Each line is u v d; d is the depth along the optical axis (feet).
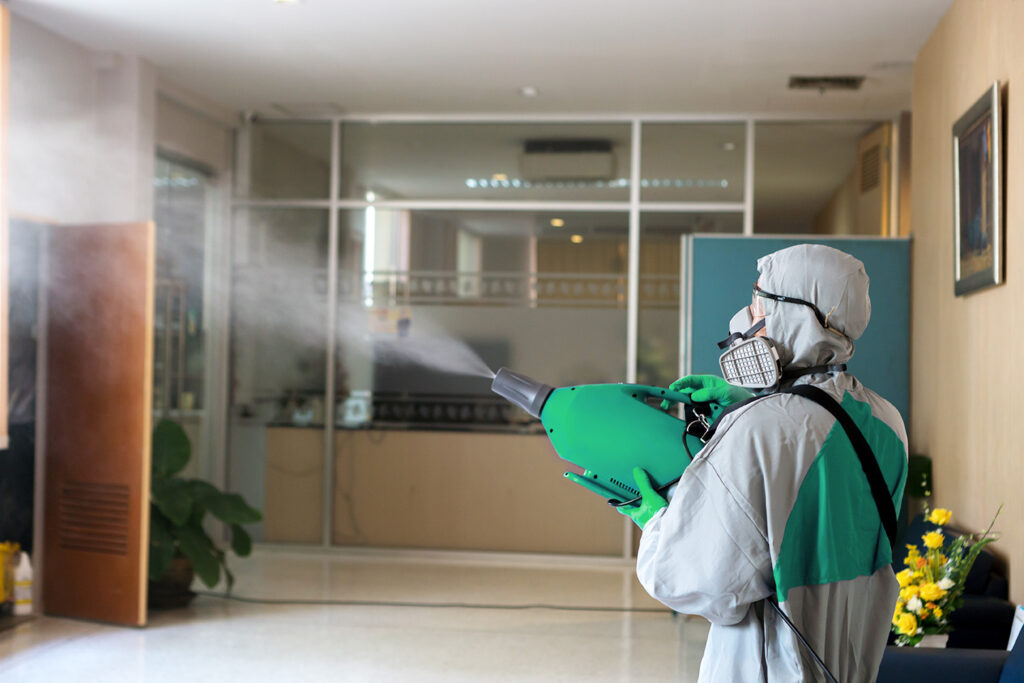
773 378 4.53
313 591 16.30
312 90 17.58
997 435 10.27
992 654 7.38
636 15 13.38
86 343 14.10
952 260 12.35
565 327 18.99
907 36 13.91
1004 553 9.97
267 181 19.67
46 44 14.28
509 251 19.17
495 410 19.21
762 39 14.21
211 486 15.67
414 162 19.40
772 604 4.39
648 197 18.80
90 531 14.06
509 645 13.21
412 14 13.55
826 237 15.25
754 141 18.51
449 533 19.25
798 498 4.24
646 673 12.01
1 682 11.27
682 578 4.31
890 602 4.65
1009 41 9.75
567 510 18.99
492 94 17.62
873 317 15.14
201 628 13.80
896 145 18.07
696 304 15.38
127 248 13.83
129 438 13.78
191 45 15.06
